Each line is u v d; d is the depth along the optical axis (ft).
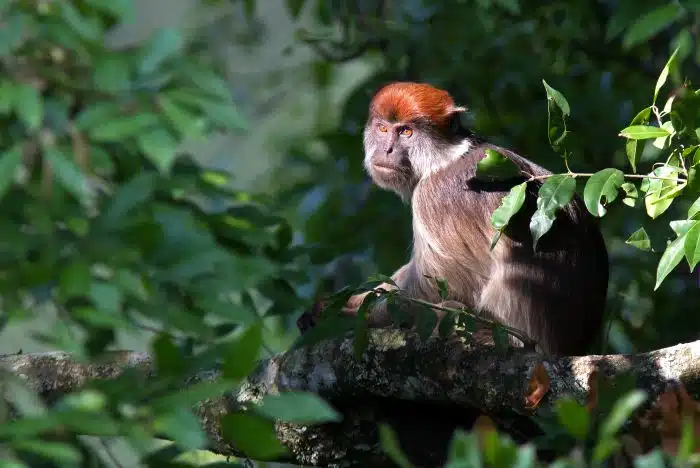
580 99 51.39
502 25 52.65
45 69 18.16
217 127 19.88
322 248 36.68
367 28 56.34
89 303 17.88
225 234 22.31
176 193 20.74
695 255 27.53
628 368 29.53
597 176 29.78
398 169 44.32
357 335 30.35
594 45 53.72
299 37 56.95
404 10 56.49
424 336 30.76
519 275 39.73
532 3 53.01
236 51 71.61
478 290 41.09
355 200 54.24
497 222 30.91
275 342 50.39
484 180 41.34
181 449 20.58
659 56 53.16
